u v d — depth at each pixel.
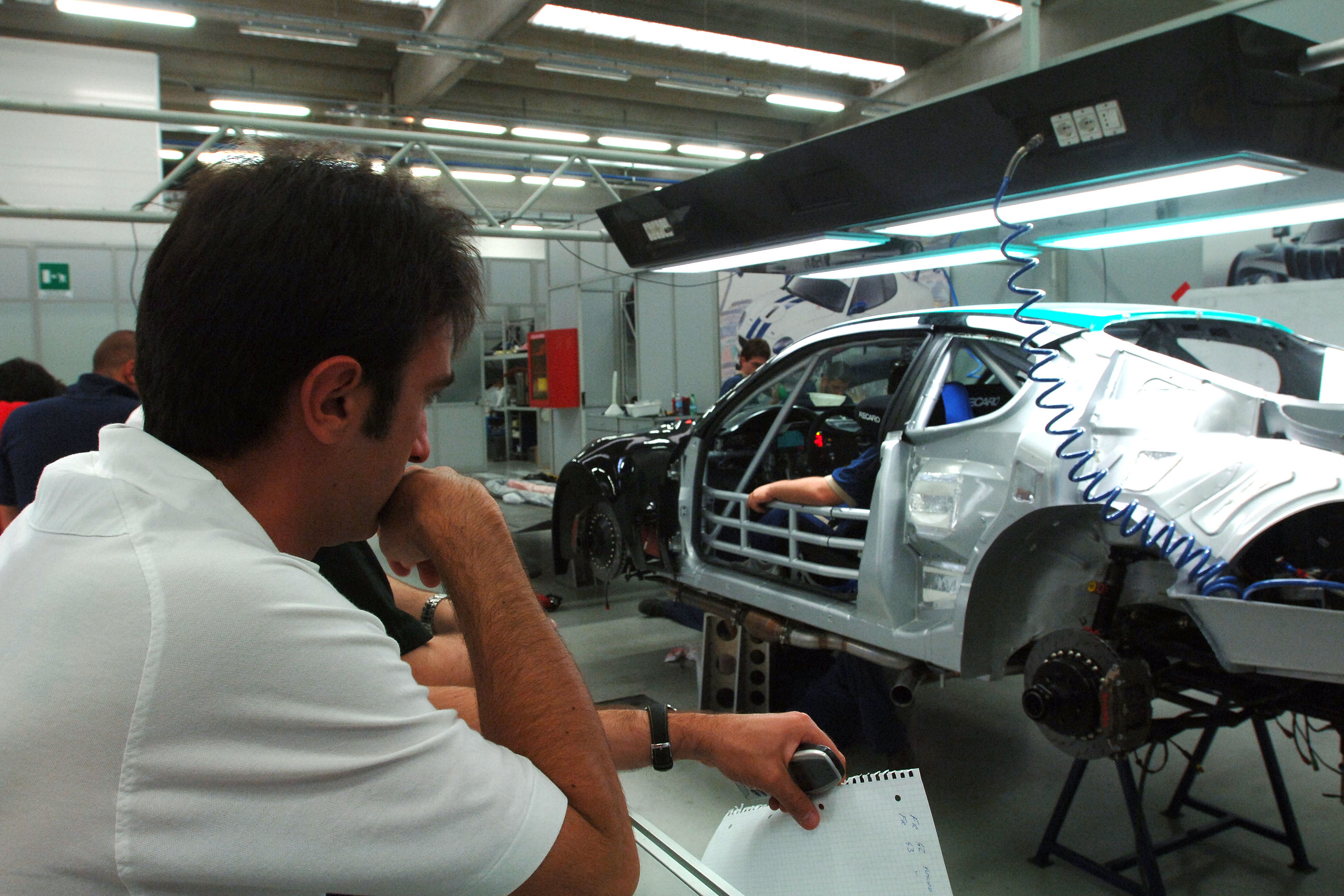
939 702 3.80
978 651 2.46
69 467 0.52
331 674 0.46
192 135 12.35
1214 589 1.83
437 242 0.57
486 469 12.87
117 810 0.42
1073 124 2.20
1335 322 5.32
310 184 0.52
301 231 0.51
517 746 0.56
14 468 2.70
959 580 2.46
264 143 0.56
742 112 12.66
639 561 3.76
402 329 0.54
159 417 0.53
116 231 10.22
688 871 0.74
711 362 9.84
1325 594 1.80
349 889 0.46
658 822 2.68
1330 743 3.29
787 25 9.60
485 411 13.73
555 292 10.62
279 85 11.31
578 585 4.31
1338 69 1.98
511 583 0.61
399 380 0.55
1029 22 4.92
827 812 0.70
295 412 0.53
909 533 2.62
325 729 0.45
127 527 0.47
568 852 0.51
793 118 13.01
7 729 0.42
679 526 3.61
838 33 9.87
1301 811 2.78
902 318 3.00
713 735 0.75
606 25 8.55
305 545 0.57
